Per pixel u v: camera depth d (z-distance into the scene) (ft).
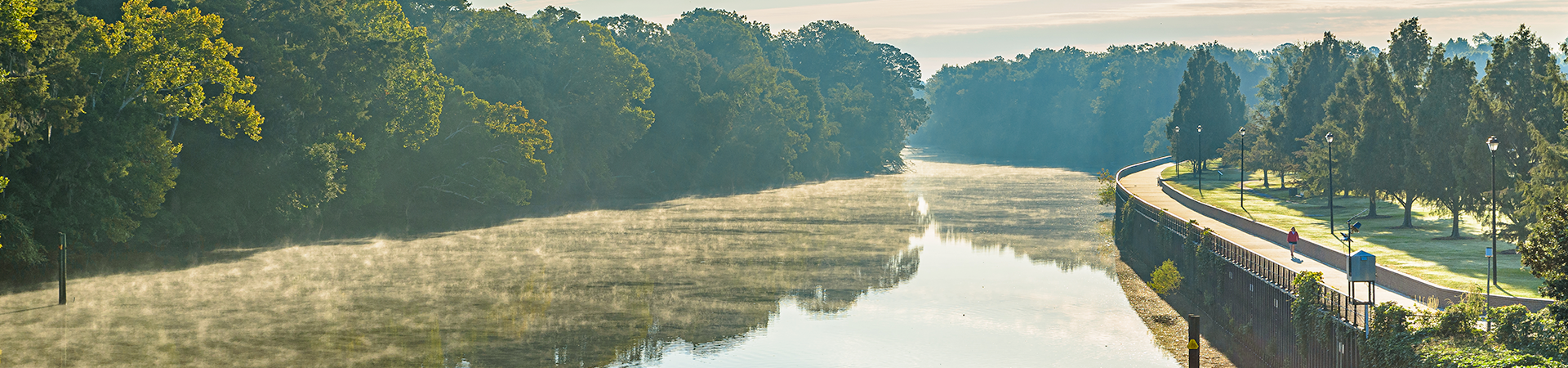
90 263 178.60
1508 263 138.82
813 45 629.51
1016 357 116.67
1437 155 180.86
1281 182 330.34
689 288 161.89
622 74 336.49
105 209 161.89
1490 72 165.17
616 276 173.68
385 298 151.94
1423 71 208.44
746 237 230.27
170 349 119.34
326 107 209.15
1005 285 164.04
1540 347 74.02
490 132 273.75
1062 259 194.18
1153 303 147.64
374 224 249.75
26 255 149.28
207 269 177.17
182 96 176.04
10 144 133.49
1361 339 84.38
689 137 389.80
